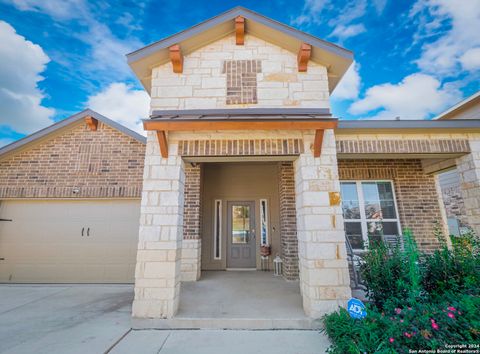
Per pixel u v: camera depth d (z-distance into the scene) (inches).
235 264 331.9
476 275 136.0
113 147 275.6
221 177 350.9
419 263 152.1
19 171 269.7
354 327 116.4
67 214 270.4
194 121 148.6
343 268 149.2
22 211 269.9
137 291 147.6
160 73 178.9
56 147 275.6
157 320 144.2
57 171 270.4
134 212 270.4
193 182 278.2
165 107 173.3
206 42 184.2
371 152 184.7
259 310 159.6
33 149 275.0
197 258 261.6
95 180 268.8
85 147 275.4
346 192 255.9
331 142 165.6
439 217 241.0
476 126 179.8
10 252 261.9
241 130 167.0
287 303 174.6
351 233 247.1
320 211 156.4
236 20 175.9
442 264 147.4
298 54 180.7
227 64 181.9
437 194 245.9
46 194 265.0
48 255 262.1
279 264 301.4
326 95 176.1
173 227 155.0
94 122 278.2
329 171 161.6
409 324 108.7
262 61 182.5
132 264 260.8
